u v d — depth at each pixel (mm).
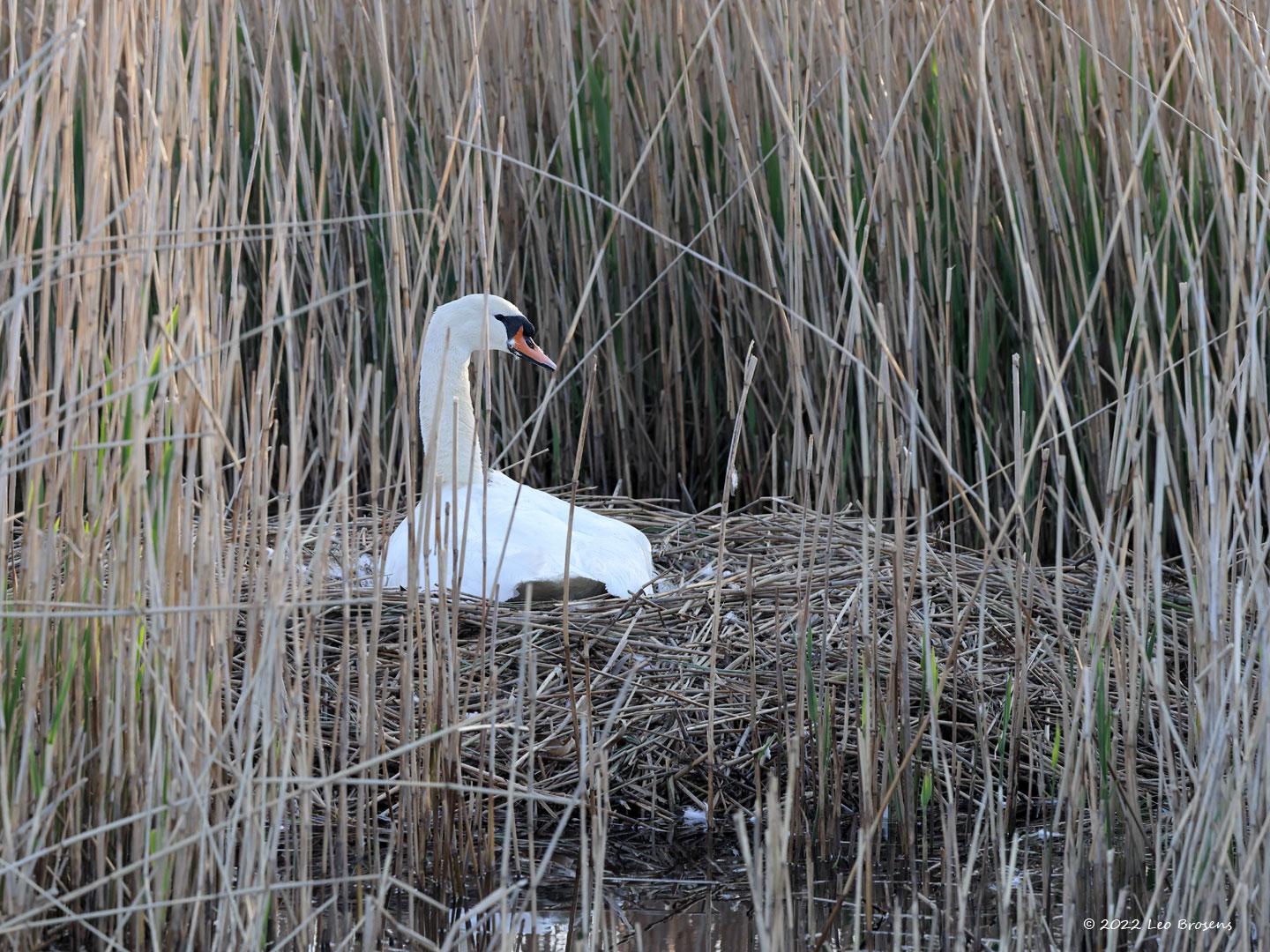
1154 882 7914
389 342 14453
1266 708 6734
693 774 9047
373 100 13906
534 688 7676
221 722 7105
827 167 10141
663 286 14969
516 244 14805
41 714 6859
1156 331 12617
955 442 9289
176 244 6391
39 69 6043
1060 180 12070
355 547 10094
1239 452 6844
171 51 6719
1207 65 6891
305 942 7016
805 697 9156
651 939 7305
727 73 13875
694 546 11945
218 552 6949
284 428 14547
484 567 8195
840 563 11031
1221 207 9633
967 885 6805
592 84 14727
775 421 14383
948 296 8672
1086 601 10633
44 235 6523
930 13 13484
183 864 6746
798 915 7672
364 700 7629
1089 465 12281
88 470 6828
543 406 8258
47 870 6883
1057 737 8625
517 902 7727
